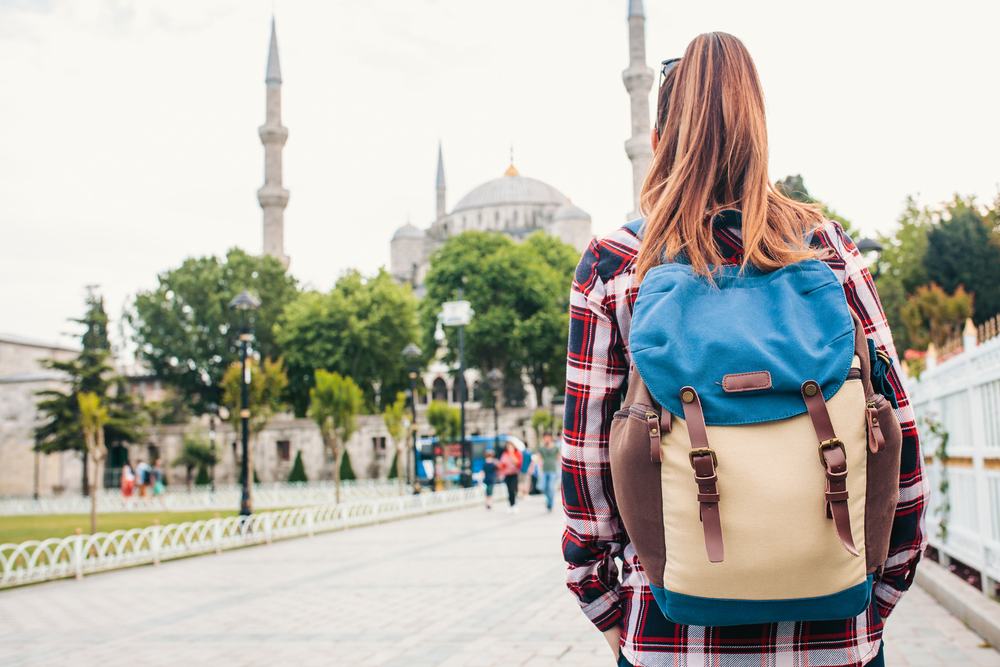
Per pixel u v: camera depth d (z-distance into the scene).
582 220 103.00
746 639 1.35
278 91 80.75
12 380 52.34
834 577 1.23
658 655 1.39
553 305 55.72
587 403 1.53
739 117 1.51
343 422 25.39
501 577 9.66
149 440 56.81
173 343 57.66
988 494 6.14
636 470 1.31
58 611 9.26
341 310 54.41
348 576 10.66
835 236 1.51
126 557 13.62
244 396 18.95
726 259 1.44
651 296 1.38
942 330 23.62
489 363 56.56
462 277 55.06
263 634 7.00
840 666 1.35
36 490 45.66
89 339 48.16
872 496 1.28
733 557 1.22
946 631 5.62
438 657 5.68
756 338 1.29
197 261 61.31
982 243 33.25
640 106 51.78
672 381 1.29
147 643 6.95
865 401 1.29
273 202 79.44
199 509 33.44
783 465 1.22
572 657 5.45
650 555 1.31
